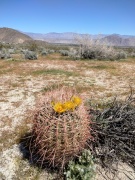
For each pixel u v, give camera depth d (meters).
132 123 3.93
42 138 3.06
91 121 3.72
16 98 7.18
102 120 3.90
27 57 19.12
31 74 11.28
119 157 3.70
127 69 13.59
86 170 3.14
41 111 3.15
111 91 8.13
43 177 3.41
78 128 2.99
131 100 4.80
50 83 9.28
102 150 3.67
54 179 3.36
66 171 3.31
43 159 3.29
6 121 5.36
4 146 4.27
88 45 20.41
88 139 3.62
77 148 3.12
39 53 27.69
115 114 4.05
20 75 11.03
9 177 3.46
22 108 6.25
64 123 2.91
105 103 6.22
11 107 6.34
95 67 14.16
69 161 3.28
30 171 3.55
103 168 3.55
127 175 3.45
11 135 4.67
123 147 3.74
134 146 3.81
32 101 6.86
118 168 3.58
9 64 15.11
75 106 3.11
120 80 10.20
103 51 20.33
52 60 18.44
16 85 8.92
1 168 3.66
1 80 9.86
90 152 3.38
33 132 3.63
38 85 8.94
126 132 3.86
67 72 11.84
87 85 9.01
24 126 5.07
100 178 3.36
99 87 8.71
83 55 20.34
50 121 2.97
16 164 3.74
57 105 2.98
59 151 3.04
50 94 3.44
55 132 2.93
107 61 18.58
